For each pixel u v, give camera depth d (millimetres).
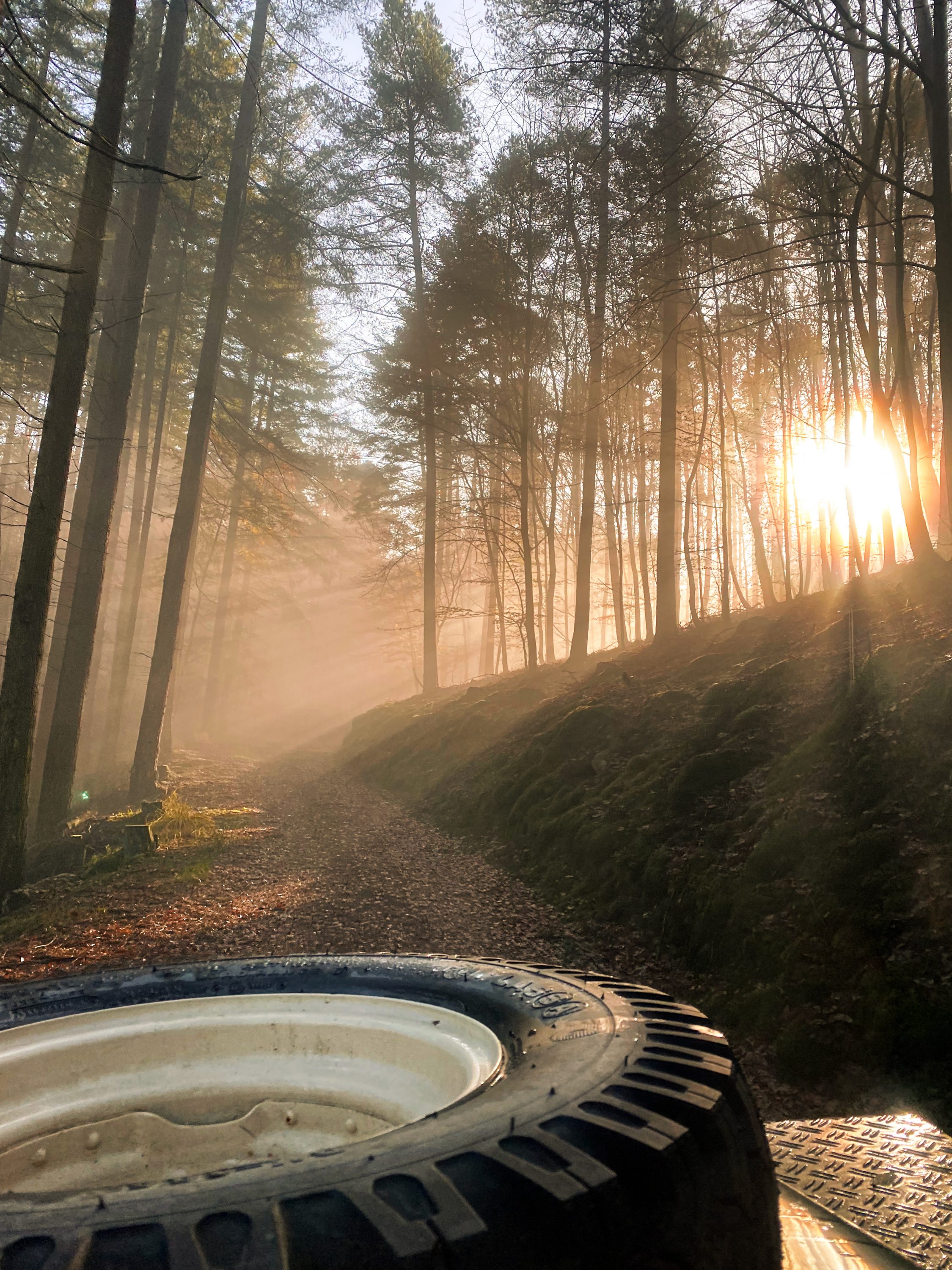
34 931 8227
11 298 14062
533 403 24359
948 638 8227
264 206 21469
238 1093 1799
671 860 8055
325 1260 779
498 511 29547
